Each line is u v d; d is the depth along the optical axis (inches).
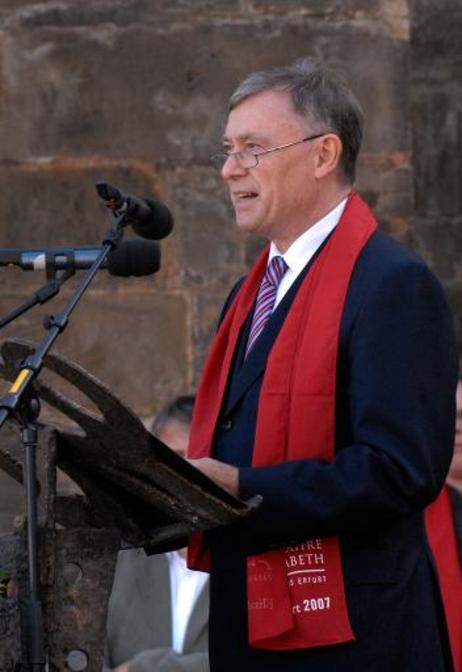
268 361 457.7
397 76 783.1
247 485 434.0
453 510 567.8
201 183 773.9
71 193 771.4
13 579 400.2
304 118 471.2
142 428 397.1
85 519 448.1
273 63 776.3
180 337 774.5
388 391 440.8
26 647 394.9
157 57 771.4
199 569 464.4
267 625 446.0
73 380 398.9
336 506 432.8
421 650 451.8
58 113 771.4
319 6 778.2
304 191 472.1
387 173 784.9
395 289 449.7
